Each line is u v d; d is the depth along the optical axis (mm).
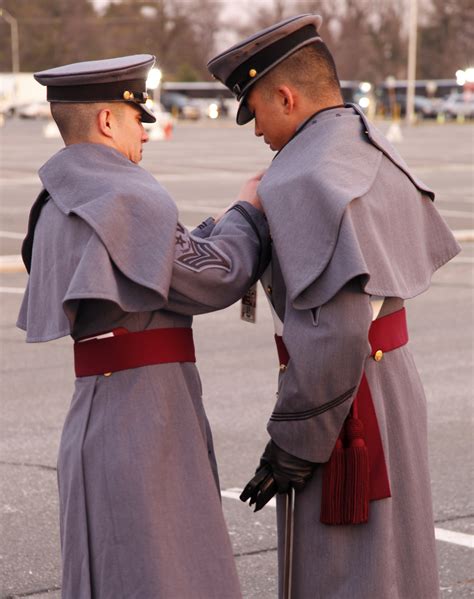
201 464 5129
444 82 145500
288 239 4848
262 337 15234
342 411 4848
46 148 58938
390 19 172875
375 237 4855
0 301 17969
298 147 5066
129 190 4992
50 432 10969
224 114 130875
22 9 178375
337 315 4730
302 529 5129
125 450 5000
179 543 5008
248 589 7488
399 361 5199
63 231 5055
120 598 4988
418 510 5207
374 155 5051
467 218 28250
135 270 4902
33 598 7375
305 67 5117
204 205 30297
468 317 16750
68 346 14883
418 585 5211
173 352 5160
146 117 5418
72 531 5145
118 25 178375
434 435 10859
